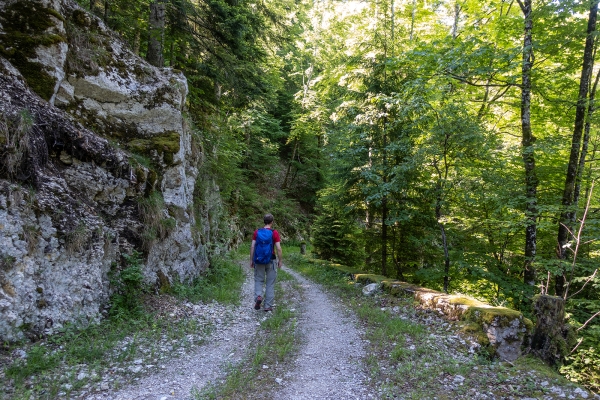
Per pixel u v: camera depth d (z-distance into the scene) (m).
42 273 4.34
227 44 11.60
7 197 4.11
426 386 3.79
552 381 4.02
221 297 7.18
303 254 18.47
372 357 4.47
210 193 12.31
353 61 11.62
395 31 11.64
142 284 6.07
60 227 4.67
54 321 4.30
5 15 5.62
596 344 5.89
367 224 12.23
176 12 10.48
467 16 13.50
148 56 10.10
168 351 4.41
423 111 9.09
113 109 7.16
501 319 4.94
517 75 9.41
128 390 3.41
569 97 10.05
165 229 6.95
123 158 6.15
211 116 13.91
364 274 9.70
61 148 5.27
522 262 10.65
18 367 3.44
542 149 8.70
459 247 10.16
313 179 30.12
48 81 5.70
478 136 7.73
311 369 4.15
